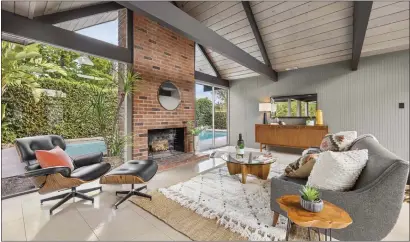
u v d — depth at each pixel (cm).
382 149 171
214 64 601
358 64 450
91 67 481
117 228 181
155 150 430
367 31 371
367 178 144
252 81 620
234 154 347
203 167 382
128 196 237
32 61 362
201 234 174
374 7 328
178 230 179
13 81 329
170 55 441
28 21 249
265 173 309
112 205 225
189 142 486
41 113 401
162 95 420
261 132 543
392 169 132
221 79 637
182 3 447
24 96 376
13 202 230
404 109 404
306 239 165
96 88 372
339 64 475
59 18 286
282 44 463
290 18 398
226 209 214
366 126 443
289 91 550
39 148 234
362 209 139
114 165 324
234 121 662
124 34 376
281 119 561
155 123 407
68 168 206
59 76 470
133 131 370
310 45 441
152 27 403
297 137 484
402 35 364
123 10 377
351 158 151
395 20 340
